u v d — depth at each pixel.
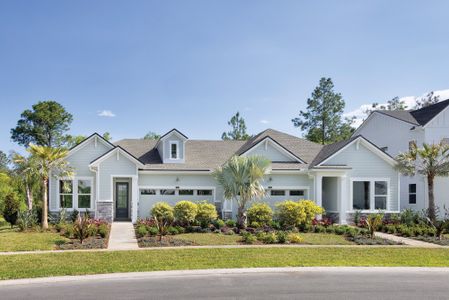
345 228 20.12
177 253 14.37
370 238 18.30
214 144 31.11
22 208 26.80
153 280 10.88
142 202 25.81
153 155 28.42
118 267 12.24
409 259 13.94
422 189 27.89
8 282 10.62
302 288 10.02
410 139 28.72
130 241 17.19
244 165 21.50
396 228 20.92
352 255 14.42
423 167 23.75
